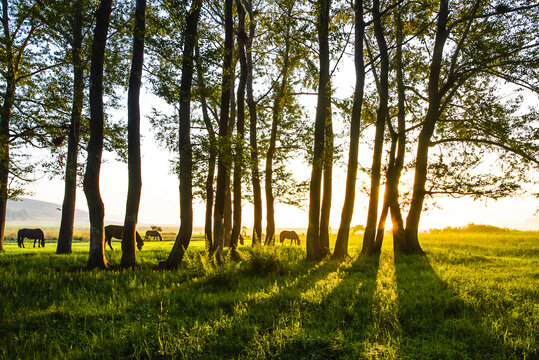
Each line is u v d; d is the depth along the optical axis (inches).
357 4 657.6
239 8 632.4
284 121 882.1
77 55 714.2
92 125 505.4
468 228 1710.1
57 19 668.1
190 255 644.1
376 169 682.8
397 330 238.5
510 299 305.3
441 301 303.7
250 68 860.6
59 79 781.9
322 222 690.2
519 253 756.0
